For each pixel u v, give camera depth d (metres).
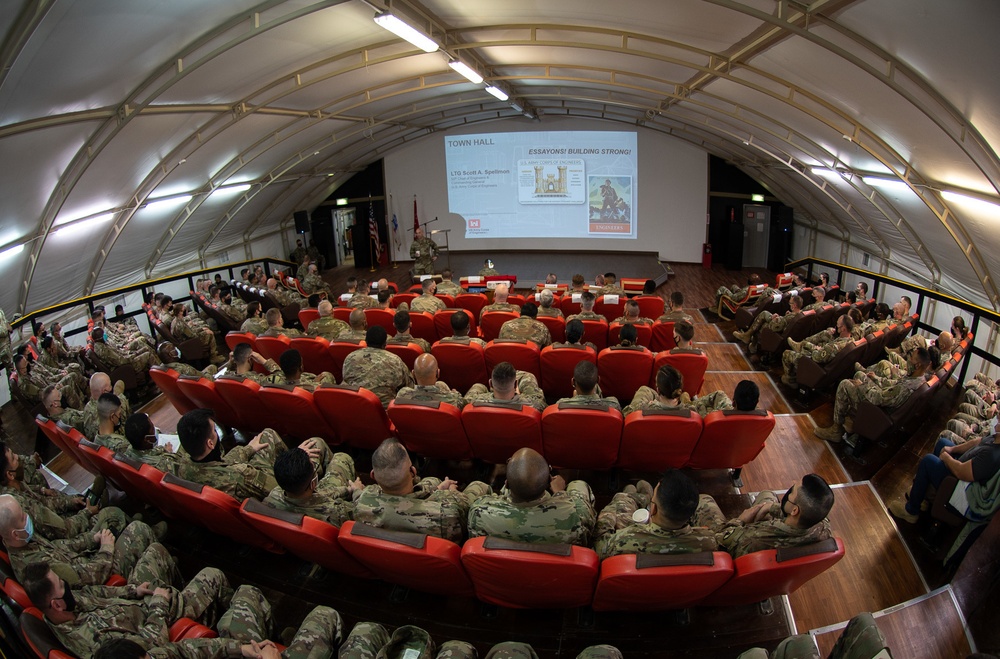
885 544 3.93
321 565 3.54
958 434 4.44
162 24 4.64
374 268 17.91
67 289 9.33
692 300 13.10
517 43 7.49
